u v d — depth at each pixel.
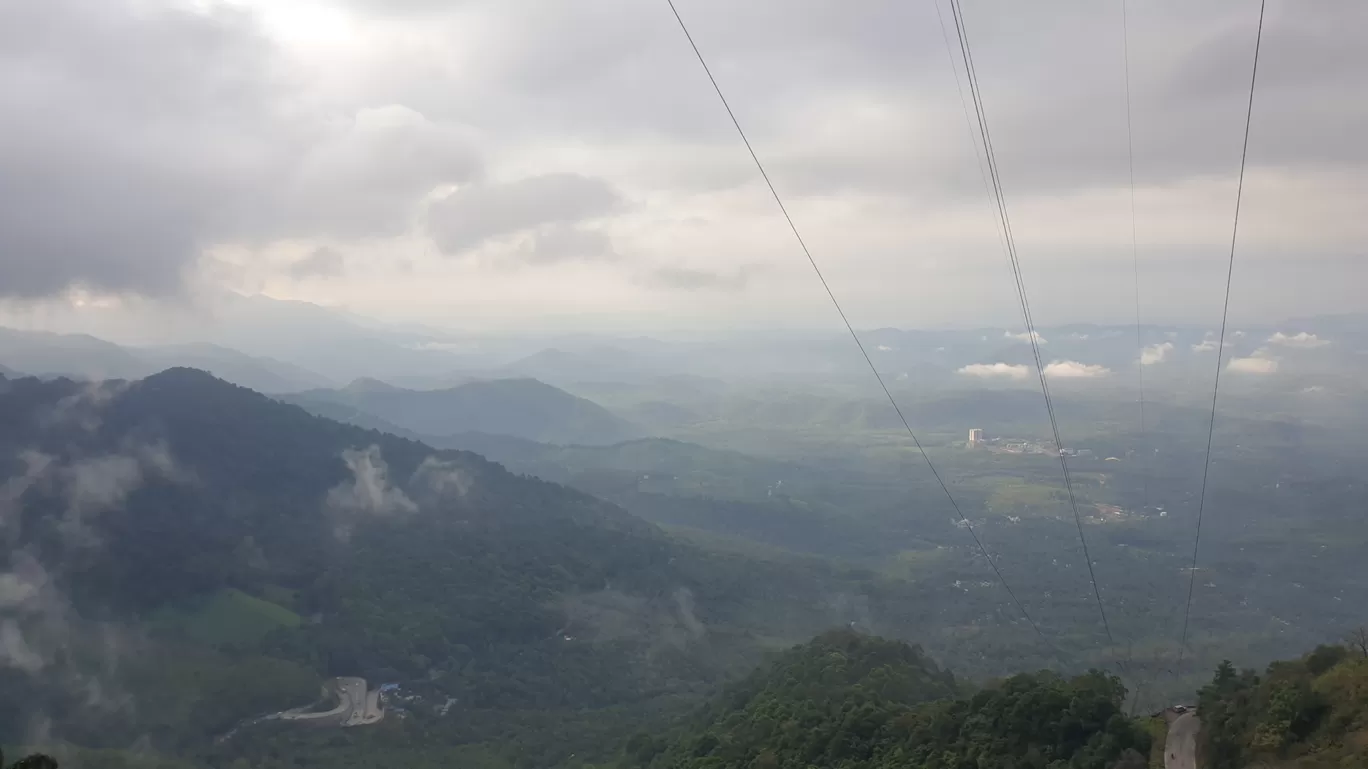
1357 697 36.62
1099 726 44.94
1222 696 45.16
